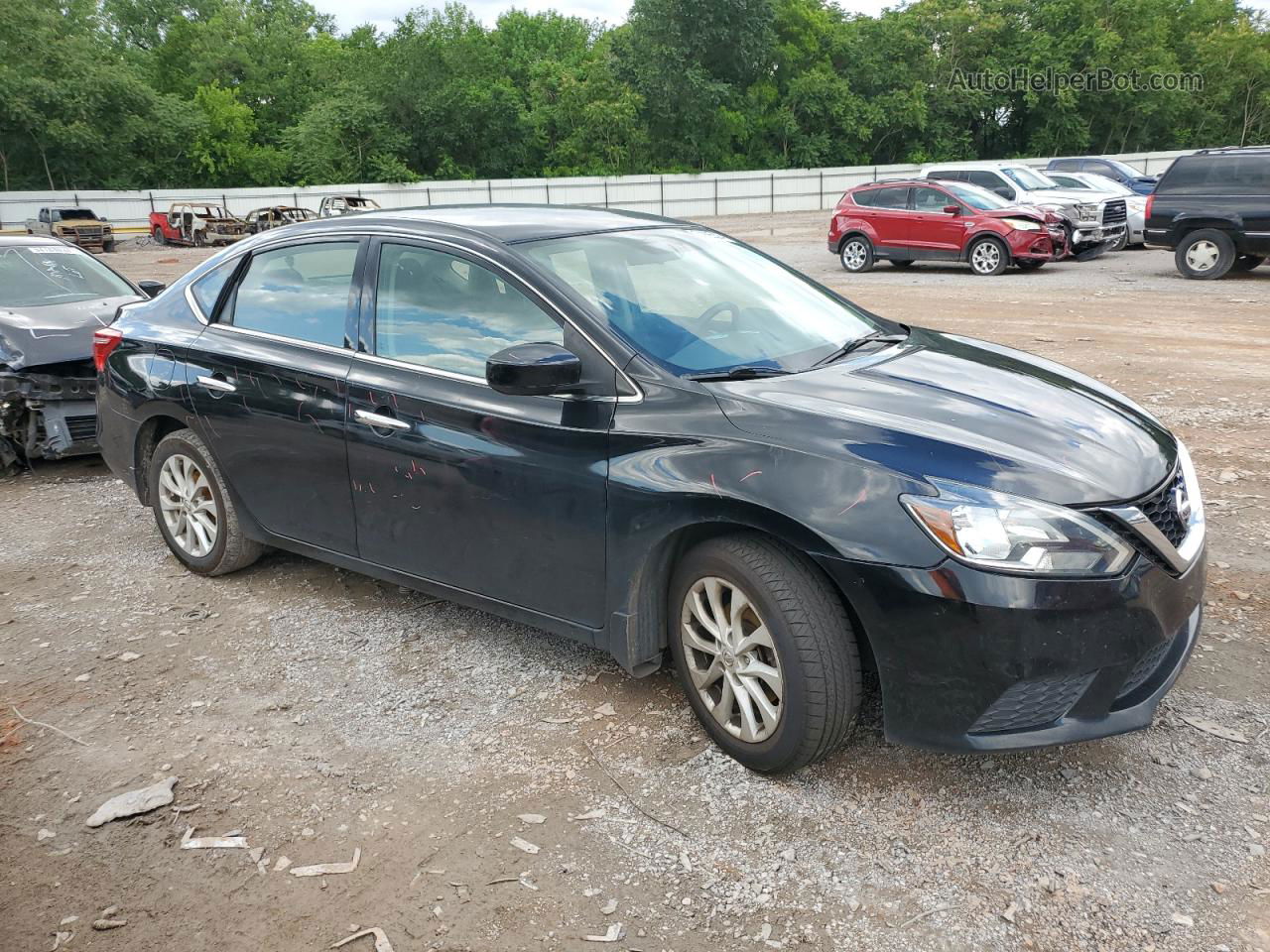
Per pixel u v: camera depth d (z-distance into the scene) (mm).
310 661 3906
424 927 2451
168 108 55812
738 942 2359
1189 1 66938
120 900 2596
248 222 36031
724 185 50750
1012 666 2547
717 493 2840
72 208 36250
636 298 3477
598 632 3279
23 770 3223
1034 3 62406
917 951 2312
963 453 2701
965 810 2809
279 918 2508
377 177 53812
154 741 3367
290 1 81688
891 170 51812
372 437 3729
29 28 53469
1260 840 2629
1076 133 61219
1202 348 9531
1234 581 4262
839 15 64500
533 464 3279
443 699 3572
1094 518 2604
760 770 2996
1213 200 14695
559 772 3086
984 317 12047
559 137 59719
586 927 2426
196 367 4441
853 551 2643
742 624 2963
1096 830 2701
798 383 3158
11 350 6477
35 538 5520
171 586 4738
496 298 3490
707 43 57125
